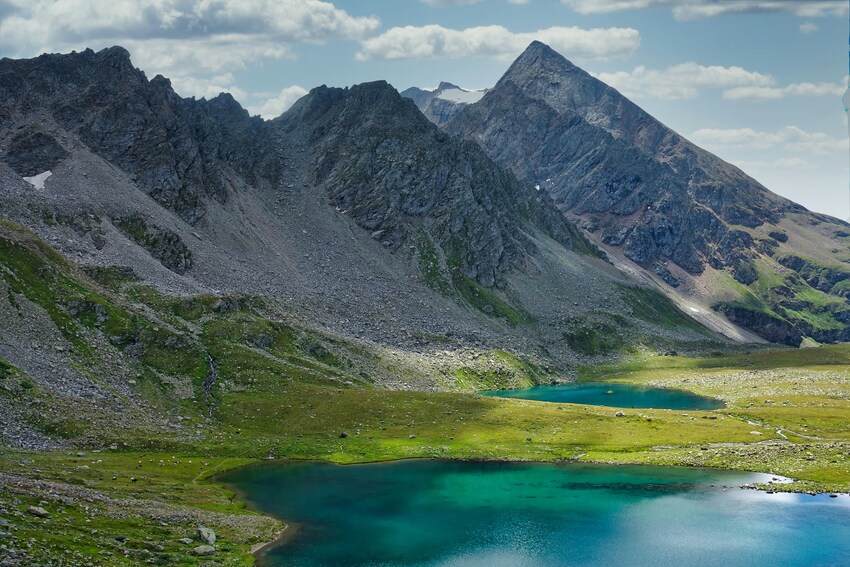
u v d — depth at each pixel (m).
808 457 144.50
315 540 99.94
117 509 93.06
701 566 93.75
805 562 94.50
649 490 126.25
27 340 157.75
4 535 70.38
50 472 105.19
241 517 104.94
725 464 142.00
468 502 119.06
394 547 98.38
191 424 155.12
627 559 95.31
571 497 122.25
